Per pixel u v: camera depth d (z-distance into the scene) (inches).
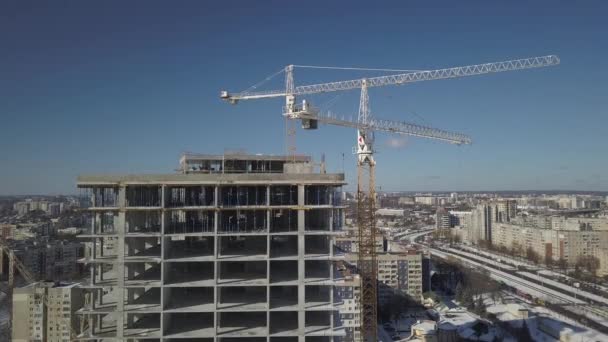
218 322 2672.2
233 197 2760.8
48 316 6835.6
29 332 6870.1
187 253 2787.9
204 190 2758.4
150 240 3144.7
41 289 6943.9
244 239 3093.0
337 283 2728.8
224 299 2805.1
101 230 2711.6
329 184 2719.0
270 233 2677.2
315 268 3016.7
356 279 7583.7
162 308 2613.2
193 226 2768.2
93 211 2684.5
